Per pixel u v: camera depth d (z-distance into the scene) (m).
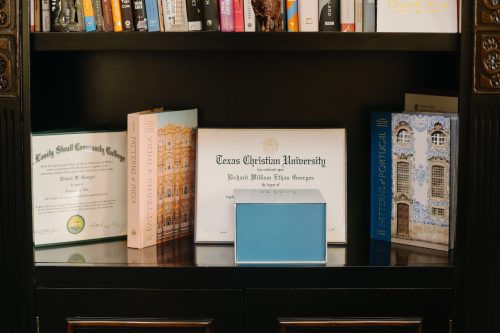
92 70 1.87
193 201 1.76
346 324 1.55
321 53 1.86
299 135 1.71
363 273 1.55
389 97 1.88
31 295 1.57
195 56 1.86
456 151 1.61
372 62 1.87
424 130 1.63
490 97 1.54
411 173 1.67
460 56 1.54
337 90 1.88
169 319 1.56
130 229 1.66
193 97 1.88
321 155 1.71
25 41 1.54
